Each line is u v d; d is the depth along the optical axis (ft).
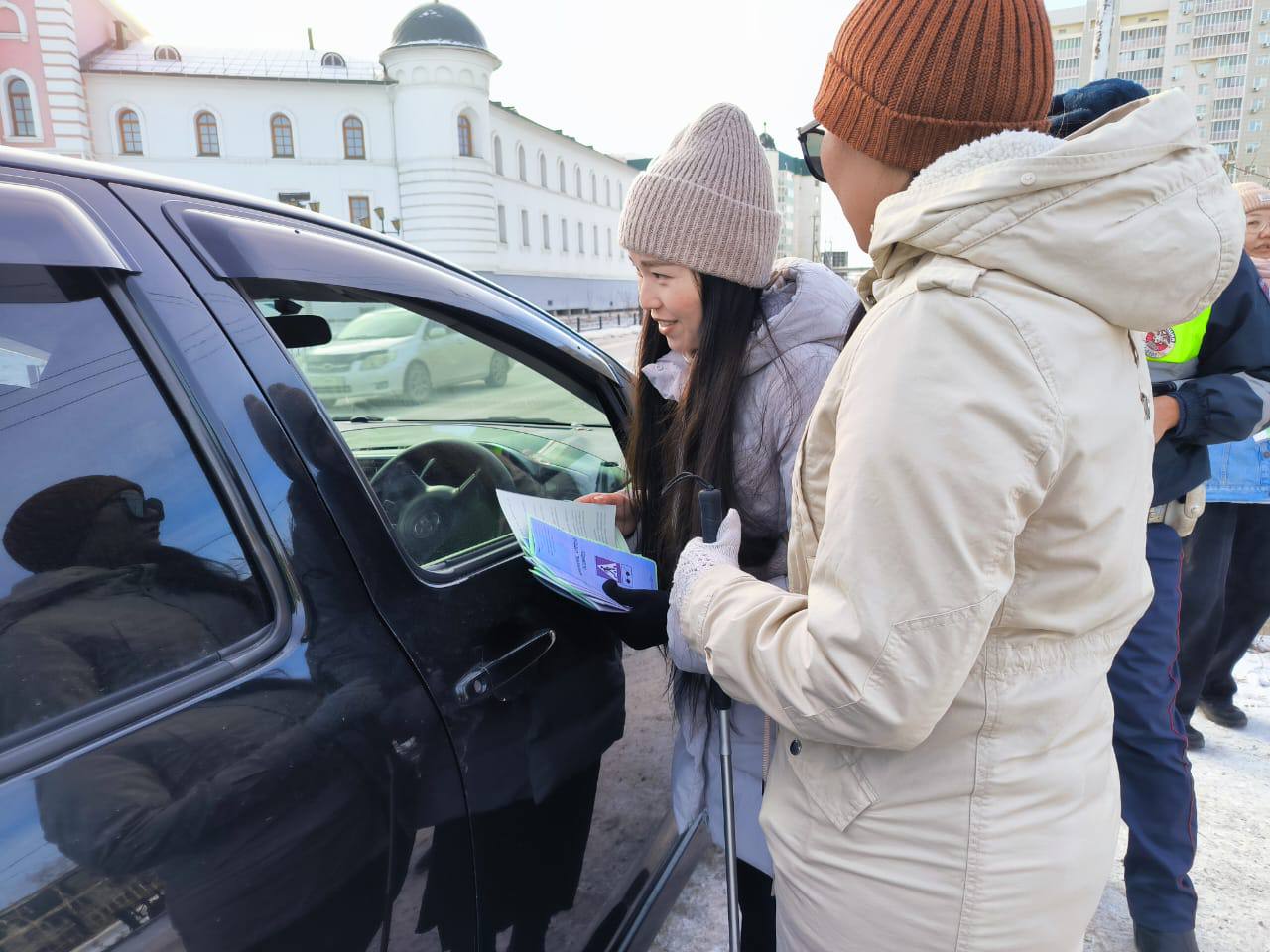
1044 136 2.64
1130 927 6.45
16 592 2.44
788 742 3.30
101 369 2.77
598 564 4.03
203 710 2.62
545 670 4.16
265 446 3.12
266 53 125.90
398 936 3.10
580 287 171.53
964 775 2.77
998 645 2.71
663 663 5.41
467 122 126.52
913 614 2.41
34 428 2.58
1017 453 2.38
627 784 4.99
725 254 3.87
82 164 3.11
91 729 2.41
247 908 2.53
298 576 3.06
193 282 3.14
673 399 4.63
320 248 3.81
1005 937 2.81
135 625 2.62
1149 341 5.93
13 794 2.20
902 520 2.40
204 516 2.88
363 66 128.47
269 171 121.80
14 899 2.07
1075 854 2.85
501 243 136.67
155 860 2.35
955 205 2.47
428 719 3.32
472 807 3.52
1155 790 5.83
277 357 3.33
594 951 4.58
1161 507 5.85
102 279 2.86
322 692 2.95
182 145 118.83
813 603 2.64
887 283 2.89
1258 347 5.60
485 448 5.22
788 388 3.93
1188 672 8.49
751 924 4.99
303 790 2.76
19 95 110.01
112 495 2.68
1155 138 2.46
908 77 2.73
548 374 5.49
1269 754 8.69
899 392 2.43
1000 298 2.44
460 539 4.25
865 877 2.93
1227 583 8.83
